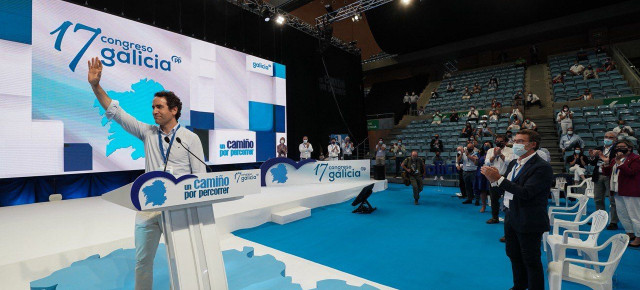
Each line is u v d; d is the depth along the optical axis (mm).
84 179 6723
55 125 5965
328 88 13336
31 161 5699
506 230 2488
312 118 12344
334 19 12719
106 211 5078
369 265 3398
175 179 1548
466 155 6934
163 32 7668
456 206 6812
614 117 9609
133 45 7125
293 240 4348
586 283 2359
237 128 9273
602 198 4844
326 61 13398
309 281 2877
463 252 3789
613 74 11680
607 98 10430
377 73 21766
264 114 10141
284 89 10914
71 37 6219
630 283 2887
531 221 2164
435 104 15148
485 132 10227
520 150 2312
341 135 13492
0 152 5379
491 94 13969
